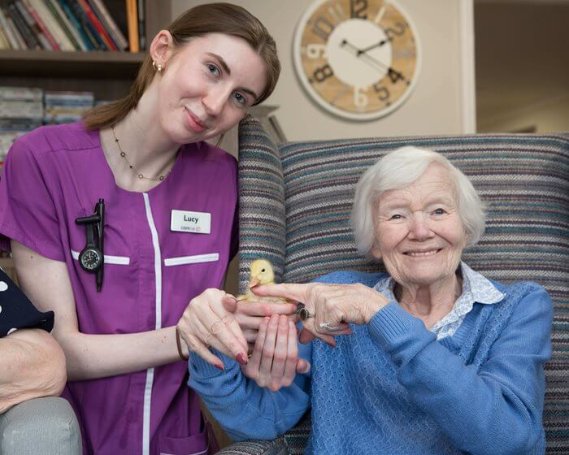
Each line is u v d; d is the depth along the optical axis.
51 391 1.18
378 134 3.73
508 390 1.21
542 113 8.80
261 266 1.29
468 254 1.57
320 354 1.43
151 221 1.49
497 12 5.67
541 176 1.62
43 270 1.43
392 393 1.33
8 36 2.95
